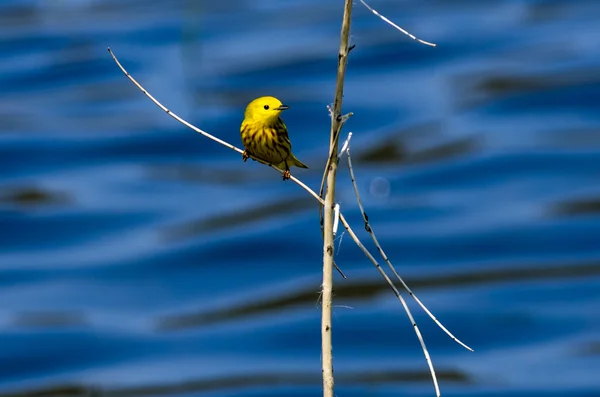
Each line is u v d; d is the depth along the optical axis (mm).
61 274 23219
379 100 32219
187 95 33375
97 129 31438
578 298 20844
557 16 38969
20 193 27641
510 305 20766
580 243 23312
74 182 28281
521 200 25609
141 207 26594
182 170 28844
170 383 18547
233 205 26469
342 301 21516
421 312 20688
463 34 37688
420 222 24828
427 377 18625
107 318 21172
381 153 28906
